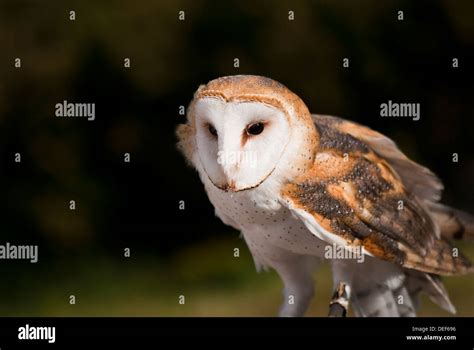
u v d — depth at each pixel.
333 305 4.69
